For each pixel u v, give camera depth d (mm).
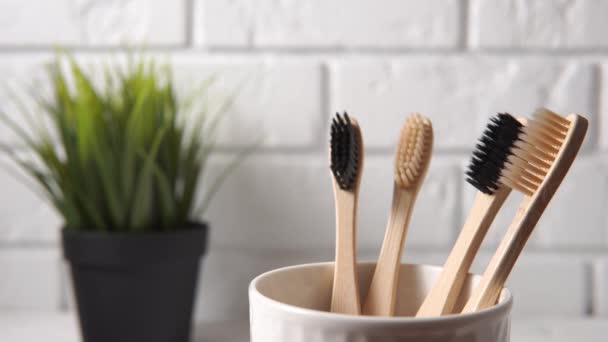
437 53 1021
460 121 1020
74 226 948
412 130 807
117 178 937
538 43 1019
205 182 1024
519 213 769
